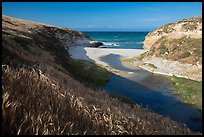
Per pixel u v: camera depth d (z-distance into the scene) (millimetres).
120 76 35500
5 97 3623
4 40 17219
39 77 6352
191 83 30141
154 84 31266
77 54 59188
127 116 6949
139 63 47125
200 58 39719
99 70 35844
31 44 27719
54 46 44750
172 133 6727
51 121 3664
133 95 26109
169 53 46750
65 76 15602
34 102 4258
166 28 84000
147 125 6883
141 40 149125
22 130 3121
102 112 6250
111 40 149125
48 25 87438
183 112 20641
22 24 61844
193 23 61500
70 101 5223
